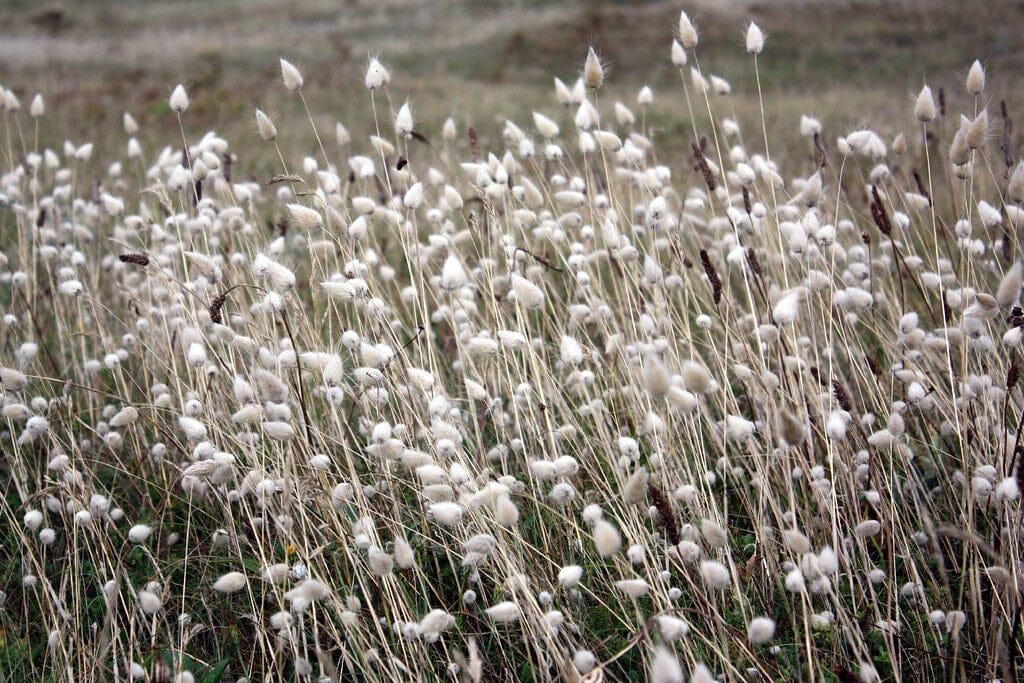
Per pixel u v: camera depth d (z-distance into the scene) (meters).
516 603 2.23
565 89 3.71
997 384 2.74
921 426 3.16
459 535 2.67
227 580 2.16
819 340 3.48
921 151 5.31
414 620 2.48
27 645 2.59
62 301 4.25
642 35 21.22
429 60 21.11
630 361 2.92
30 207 4.89
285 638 2.44
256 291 3.82
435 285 3.67
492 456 2.94
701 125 9.93
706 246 4.53
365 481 2.97
